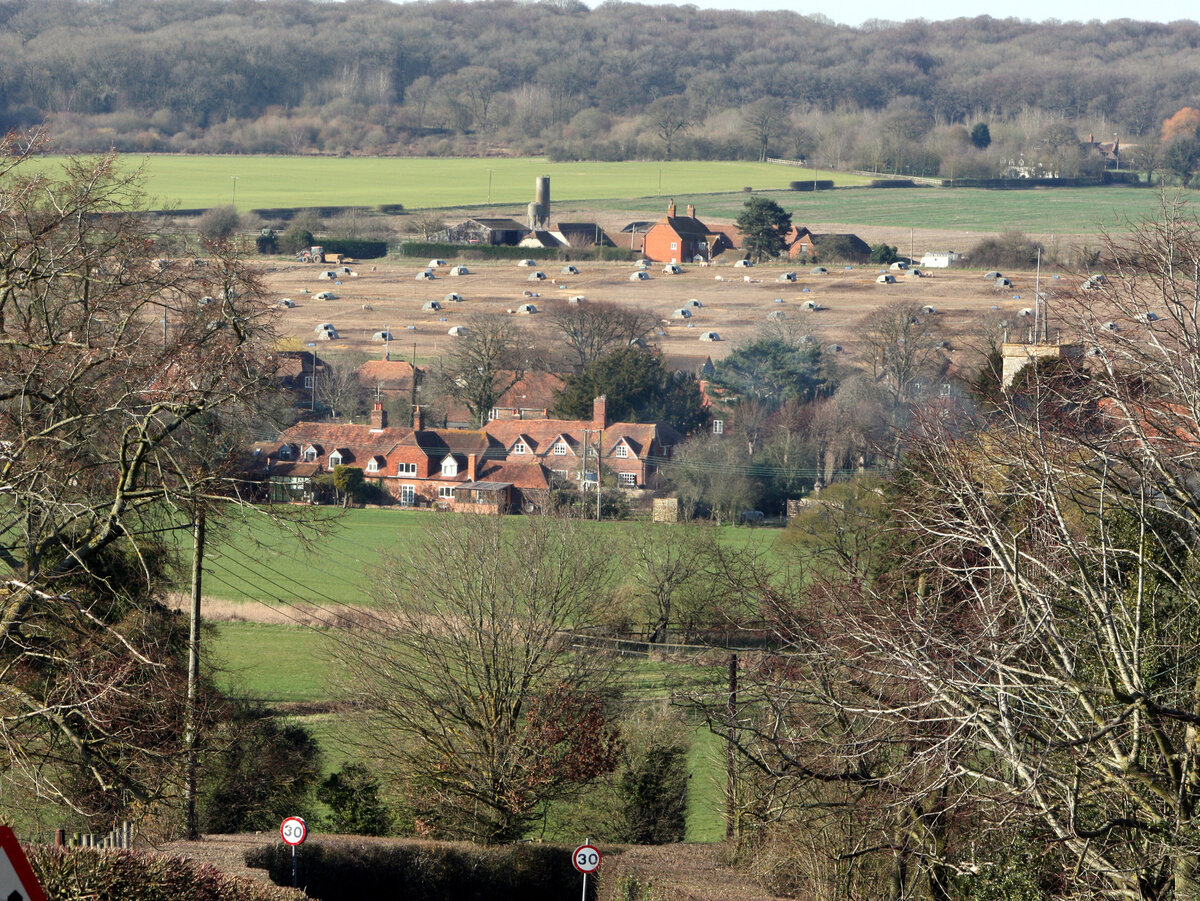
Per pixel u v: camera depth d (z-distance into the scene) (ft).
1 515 280.51
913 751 220.43
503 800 395.14
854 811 229.04
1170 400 224.33
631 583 570.05
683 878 314.96
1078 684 180.65
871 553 326.24
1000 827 181.98
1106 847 195.11
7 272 289.53
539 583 430.20
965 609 239.50
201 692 347.97
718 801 434.30
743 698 305.12
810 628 260.42
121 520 281.95
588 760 403.95
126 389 288.51
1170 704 196.13
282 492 372.79
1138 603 187.21
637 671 485.97
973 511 221.66
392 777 410.11
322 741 465.47
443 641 416.46
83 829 307.99
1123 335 218.38
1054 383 237.66
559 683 409.08
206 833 370.53
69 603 255.09
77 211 307.99
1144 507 201.87
